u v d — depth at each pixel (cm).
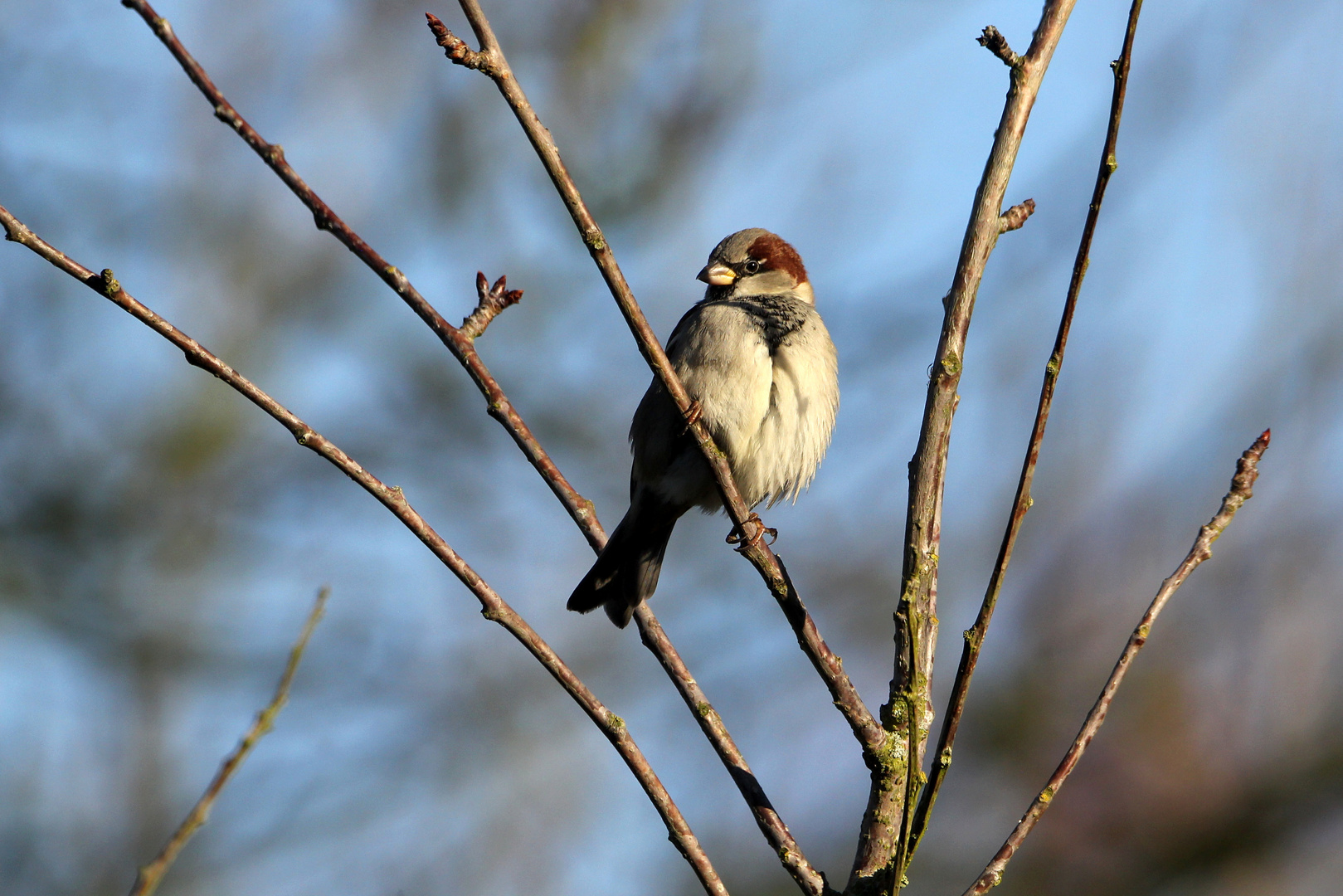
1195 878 1177
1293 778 1177
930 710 532
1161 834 1195
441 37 495
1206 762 1215
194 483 1516
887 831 520
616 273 546
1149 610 509
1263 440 527
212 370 489
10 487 1462
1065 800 1241
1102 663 1289
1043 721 1282
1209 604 1277
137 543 1470
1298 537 1257
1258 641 1244
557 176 527
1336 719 1189
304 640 475
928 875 1240
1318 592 1242
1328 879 1153
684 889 1218
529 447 577
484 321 569
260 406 497
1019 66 536
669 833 510
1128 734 1249
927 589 535
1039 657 1311
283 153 502
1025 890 1202
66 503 1462
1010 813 1252
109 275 472
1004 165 536
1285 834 1172
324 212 514
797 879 523
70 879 1230
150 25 461
